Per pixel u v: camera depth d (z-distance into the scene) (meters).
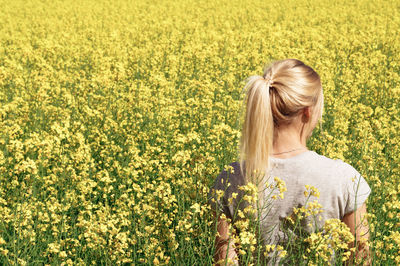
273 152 2.45
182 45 13.50
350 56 11.59
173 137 6.64
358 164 4.74
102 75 9.09
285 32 14.89
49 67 9.89
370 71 10.29
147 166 5.39
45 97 7.97
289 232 2.51
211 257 3.03
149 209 3.96
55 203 4.60
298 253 2.54
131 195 4.88
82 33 15.82
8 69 9.69
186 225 3.32
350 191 2.39
